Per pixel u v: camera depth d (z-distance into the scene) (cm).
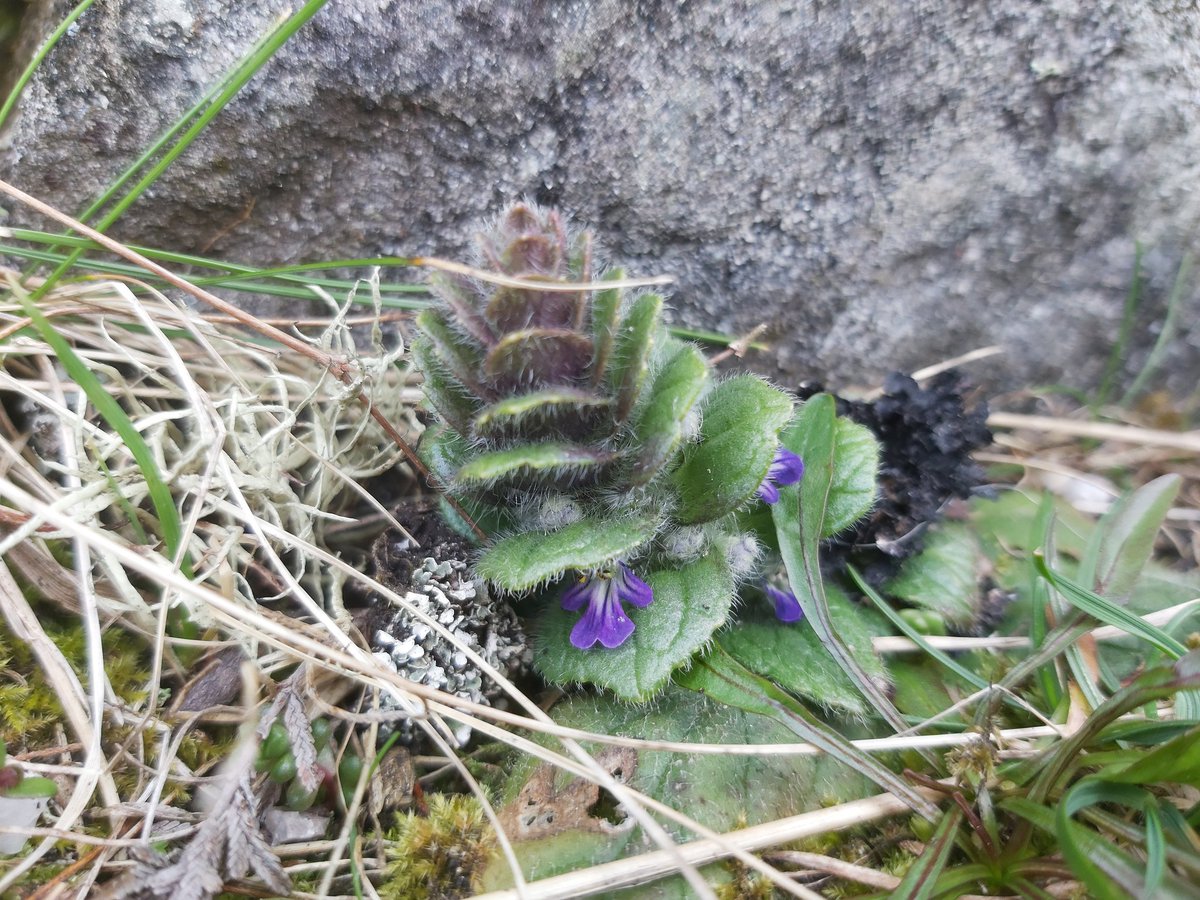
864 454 11
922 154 13
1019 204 13
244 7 11
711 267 14
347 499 12
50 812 8
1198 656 7
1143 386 14
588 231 9
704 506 10
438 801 9
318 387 11
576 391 9
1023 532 12
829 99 12
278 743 9
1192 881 7
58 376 11
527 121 12
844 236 13
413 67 11
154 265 10
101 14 11
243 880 8
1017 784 8
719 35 12
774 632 10
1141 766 7
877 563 11
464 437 10
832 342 14
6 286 11
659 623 10
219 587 10
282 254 13
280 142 12
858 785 9
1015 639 11
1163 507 10
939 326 14
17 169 11
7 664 8
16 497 8
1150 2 12
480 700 10
